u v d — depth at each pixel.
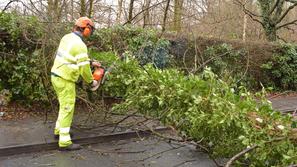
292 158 3.24
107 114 6.51
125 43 8.21
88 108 6.89
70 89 5.30
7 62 7.05
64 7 7.71
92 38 7.71
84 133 5.91
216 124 3.98
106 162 4.93
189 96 4.42
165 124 4.95
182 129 4.78
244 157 3.78
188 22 11.77
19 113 6.91
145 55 8.45
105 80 5.92
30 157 5.05
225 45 10.51
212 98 4.15
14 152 5.12
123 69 5.77
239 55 10.94
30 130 5.94
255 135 3.59
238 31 17.17
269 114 3.66
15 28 6.97
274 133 3.54
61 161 4.91
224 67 10.33
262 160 3.55
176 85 4.57
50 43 6.53
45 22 6.62
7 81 7.23
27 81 7.16
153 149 5.54
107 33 7.96
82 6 9.35
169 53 9.20
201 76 4.91
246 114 3.80
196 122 4.21
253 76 11.49
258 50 11.51
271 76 12.11
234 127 3.95
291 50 12.05
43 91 7.05
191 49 9.69
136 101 5.21
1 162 4.84
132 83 5.48
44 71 6.66
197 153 5.38
